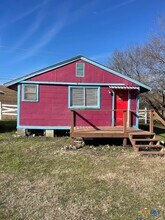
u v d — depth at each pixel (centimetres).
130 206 623
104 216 574
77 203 638
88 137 1303
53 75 1612
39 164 973
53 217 568
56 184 766
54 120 1612
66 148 1230
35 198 667
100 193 699
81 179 809
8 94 4388
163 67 2714
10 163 985
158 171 891
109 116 1647
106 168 926
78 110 1628
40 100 1608
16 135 1591
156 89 2748
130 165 966
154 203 639
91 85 1633
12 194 692
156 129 2148
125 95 1658
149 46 2828
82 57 1627
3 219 560
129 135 1266
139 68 3438
